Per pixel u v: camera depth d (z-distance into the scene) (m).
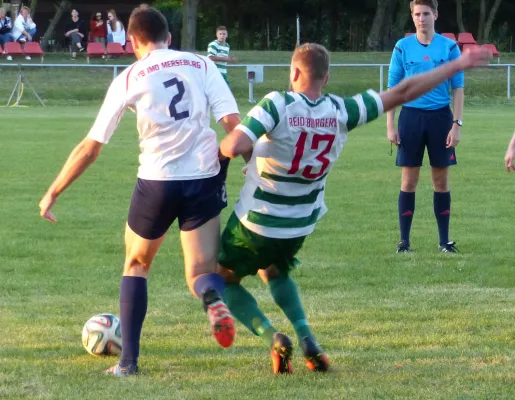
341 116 8.77
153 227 9.05
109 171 27.36
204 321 11.59
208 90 9.16
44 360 9.87
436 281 13.84
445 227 16.16
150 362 9.73
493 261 15.20
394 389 8.61
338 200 22.09
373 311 11.97
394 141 15.93
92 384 8.90
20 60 71.69
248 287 13.53
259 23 108.44
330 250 16.23
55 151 32.66
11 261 15.35
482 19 99.31
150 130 8.95
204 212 9.01
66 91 63.12
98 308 12.31
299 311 9.41
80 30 81.06
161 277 14.17
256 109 8.54
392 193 23.23
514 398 8.33
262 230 8.90
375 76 67.94
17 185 24.42
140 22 9.28
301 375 9.16
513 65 60.91
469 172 27.30
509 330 10.94
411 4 15.87
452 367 9.39
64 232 17.98
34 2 90.56
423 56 15.63
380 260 15.38
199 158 8.97
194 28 83.06
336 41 108.75
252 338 10.81
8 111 53.25
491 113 53.12
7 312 12.06
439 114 15.63
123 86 9.02
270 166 8.74
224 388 8.73
